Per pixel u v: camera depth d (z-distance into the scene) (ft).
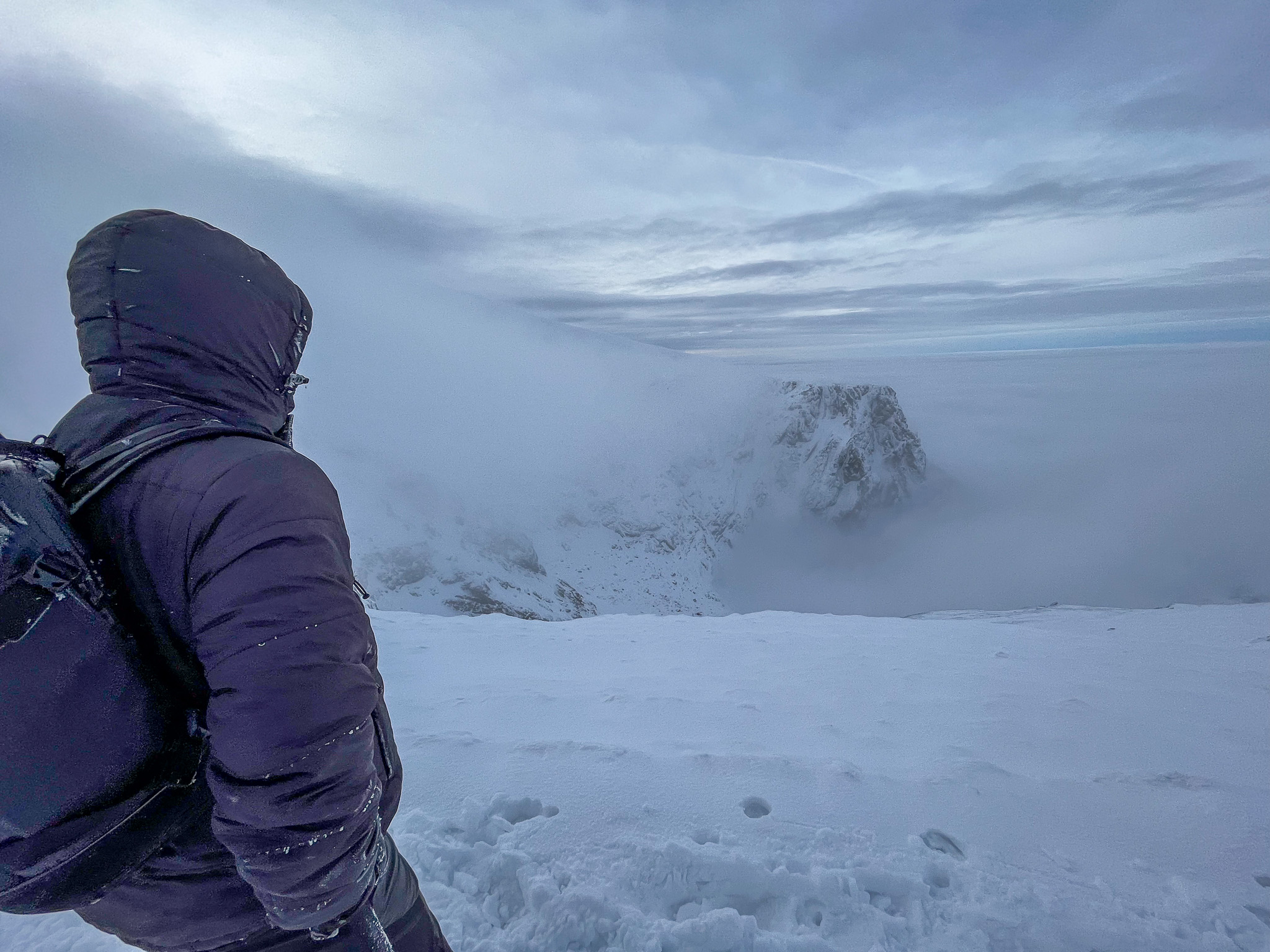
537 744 10.18
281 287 3.50
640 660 20.29
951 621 30.40
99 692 2.44
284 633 2.60
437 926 4.17
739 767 9.60
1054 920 6.88
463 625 26.78
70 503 2.60
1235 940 6.76
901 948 6.57
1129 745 11.99
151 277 2.98
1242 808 9.02
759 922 7.04
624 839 7.79
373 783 2.96
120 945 6.72
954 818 8.69
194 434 2.82
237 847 2.66
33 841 2.43
